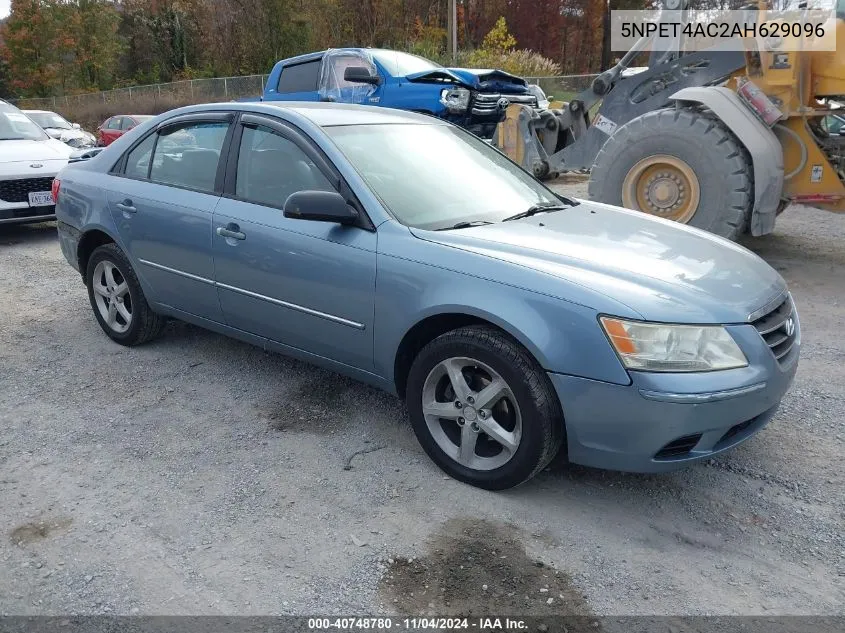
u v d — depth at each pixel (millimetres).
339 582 2562
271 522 2920
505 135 10234
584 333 2727
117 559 2697
